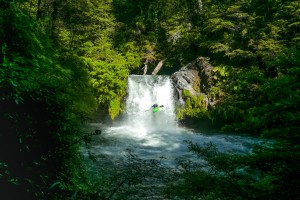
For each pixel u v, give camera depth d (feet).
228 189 10.68
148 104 71.87
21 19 21.56
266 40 56.90
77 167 21.03
